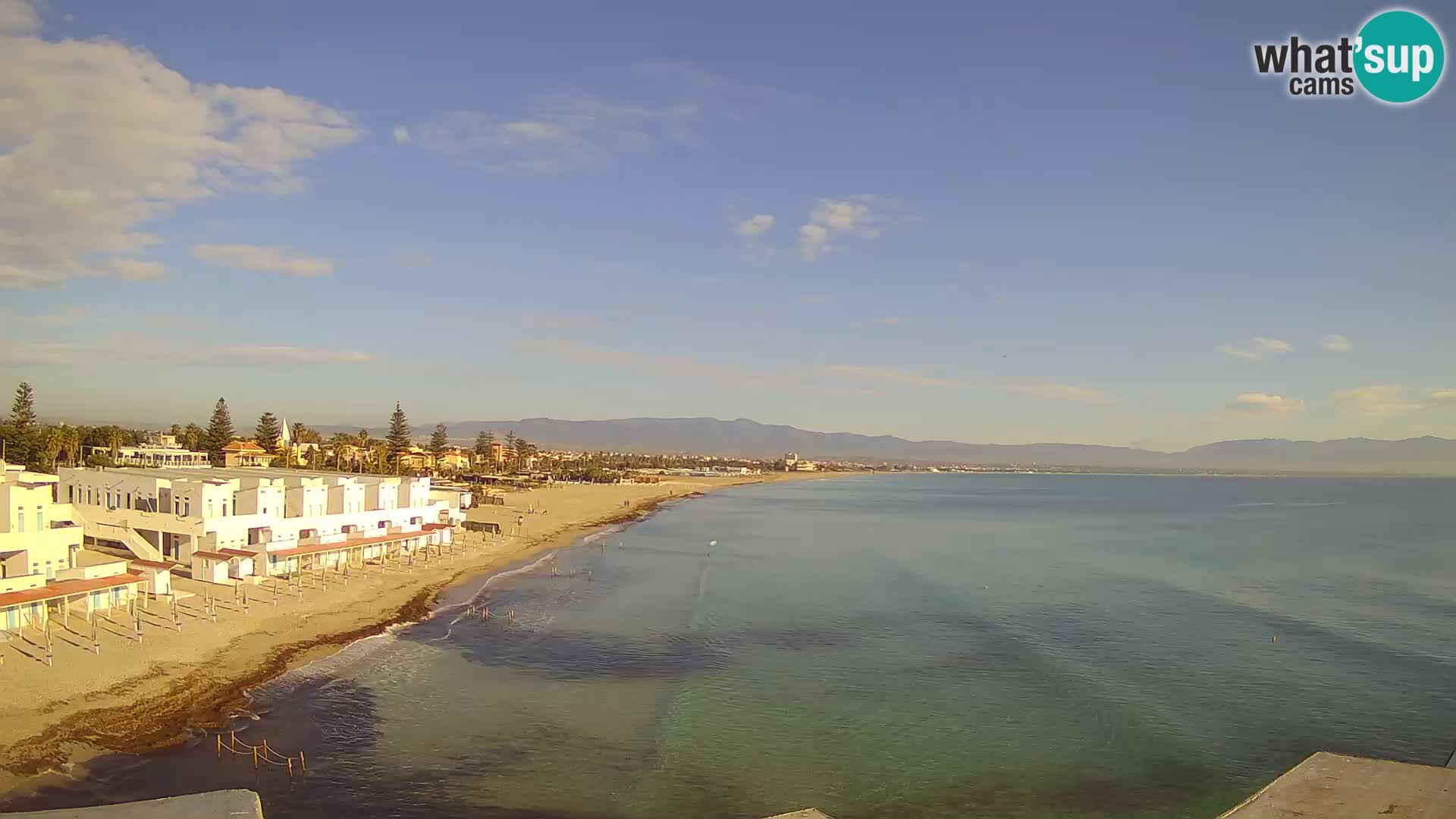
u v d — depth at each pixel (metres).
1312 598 82.62
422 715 43.78
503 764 38.12
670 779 36.84
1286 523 181.38
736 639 62.41
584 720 43.81
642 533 143.62
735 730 43.03
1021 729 43.66
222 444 160.50
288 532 75.25
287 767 36.72
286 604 62.53
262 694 45.19
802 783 36.81
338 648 54.62
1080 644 62.19
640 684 50.44
